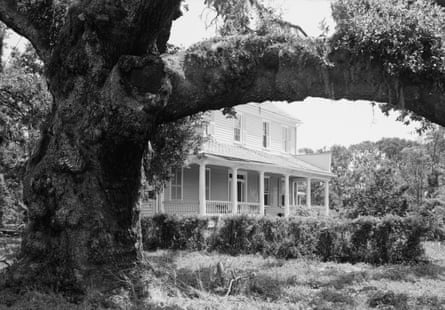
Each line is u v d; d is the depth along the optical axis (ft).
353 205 65.67
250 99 23.32
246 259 41.22
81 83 21.35
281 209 90.53
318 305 22.29
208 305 20.52
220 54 21.94
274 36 22.50
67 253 21.22
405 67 20.79
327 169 97.96
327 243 42.47
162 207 65.87
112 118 19.93
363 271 34.55
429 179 92.32
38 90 48.47
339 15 22.38
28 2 24.59
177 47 37.14
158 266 32.27
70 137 21.38
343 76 22.08
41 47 25.14
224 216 48.08
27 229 22.27
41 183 21.42
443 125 22.62
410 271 34.40
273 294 24.70
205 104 22.77
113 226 21.70
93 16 20.20
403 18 20.94
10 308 17.98
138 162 21.98
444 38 20.83
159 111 20.54
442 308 22.16
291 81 22.49
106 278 20.97
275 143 94.99
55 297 19.72
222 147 77.36
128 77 19.89
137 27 20.38
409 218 41.01
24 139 55.57
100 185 21.36
